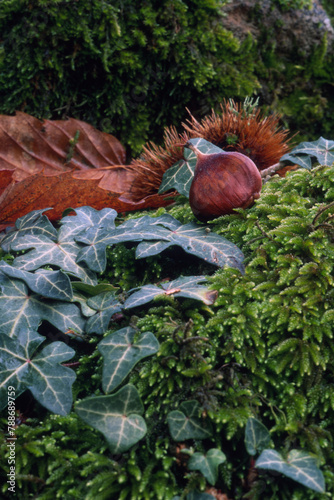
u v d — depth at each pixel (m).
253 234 0.39
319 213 0.38
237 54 0.52
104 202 0.44
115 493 0.34
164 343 0.36
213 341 0.37
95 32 0.48
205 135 0.44
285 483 0.34
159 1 0.49
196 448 0.35
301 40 0.53
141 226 0.40
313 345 0.36
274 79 0.53
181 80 0.50
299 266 0.38
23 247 0.39
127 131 0.51
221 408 0.35
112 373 0.35
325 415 0.36
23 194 0.42
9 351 0.36
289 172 0.42
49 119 0.50
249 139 0.44
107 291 0.38
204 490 0.34
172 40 0.49
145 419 0.35
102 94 0.50
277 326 0.37
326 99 0.54
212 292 0.37
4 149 0.47
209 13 0.50
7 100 0.49
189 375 0.35
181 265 0.40
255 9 0.52
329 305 0.37
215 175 0.39
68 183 0.42
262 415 0.36
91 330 0.37
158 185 0.45
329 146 0.43
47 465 0.35
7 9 0.48
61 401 0.35
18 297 0.38
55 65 0.49
